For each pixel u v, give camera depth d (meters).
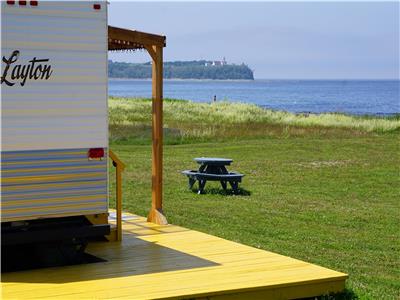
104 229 7.44
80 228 7.31
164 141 26.34
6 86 6.82
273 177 18.06
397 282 8.62
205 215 12.85
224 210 13.41
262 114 40.09
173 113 39.66
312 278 7.05
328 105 93.44
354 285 7.90
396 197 15.59
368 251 10.41
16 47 6.85
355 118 36.84
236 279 6.94
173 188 15.93
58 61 7.09
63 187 7.18
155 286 6.64
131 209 13.10
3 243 6.97
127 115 37.34
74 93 7.19
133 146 24.81
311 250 10.30
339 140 27.44
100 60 7.31
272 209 13.66
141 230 9.44
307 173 18.84
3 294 6.32
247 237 11.02
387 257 10.06
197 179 15.36
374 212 13.66
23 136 6.93
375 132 31.11
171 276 7.02
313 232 11.63
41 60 6.99
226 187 15.84
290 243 10.72
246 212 13.26
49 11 7.00
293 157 22.25
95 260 7.70
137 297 6.27
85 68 7.23
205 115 38.81
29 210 7.02
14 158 6.90
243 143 26.22
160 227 9.68
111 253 8.03
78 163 7.25
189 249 8.27
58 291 6.43
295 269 7.39
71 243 7.53
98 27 7.28
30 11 6.91
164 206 13.67
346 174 18.75
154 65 9.93
